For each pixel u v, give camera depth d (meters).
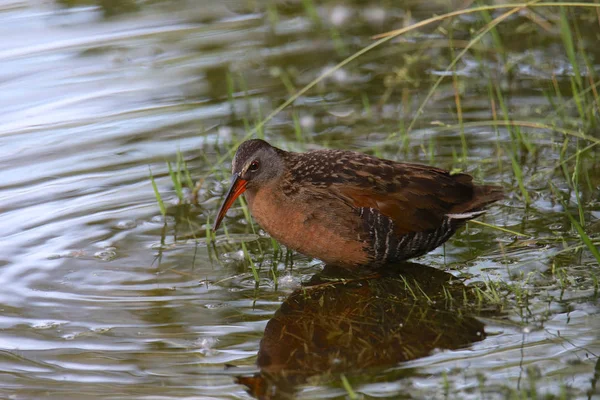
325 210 10.50
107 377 8.71
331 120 14.40
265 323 9.71
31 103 14.94
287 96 15.16
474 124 12.83
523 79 15.04
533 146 13.30
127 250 11.45
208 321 9.77
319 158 10.88
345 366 8.79
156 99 15.16
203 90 15.41
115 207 12.46
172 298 10.30
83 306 10.12
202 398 8.31
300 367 8.80
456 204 10.83
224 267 11.05
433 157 13.14
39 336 9.49
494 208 11.99
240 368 8.83
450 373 8.52
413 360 8.81
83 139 14.00
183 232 11.95
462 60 15.92
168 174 13.26
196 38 17.08
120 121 14.51
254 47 16.78
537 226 11.43
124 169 13.36
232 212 12.49
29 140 13.94
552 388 8.15
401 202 10.59
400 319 9.68
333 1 18.27
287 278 10.73
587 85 14.39
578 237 11.01
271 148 10.85
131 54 16.50
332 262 10.84
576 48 15.41
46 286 10.57
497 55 15.73
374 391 8.27
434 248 10.99
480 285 10.27
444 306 9.88
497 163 13.02
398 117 14.36
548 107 14.09
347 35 16.91
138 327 9.65
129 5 18.20
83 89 15.39
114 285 10.60
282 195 10.66
